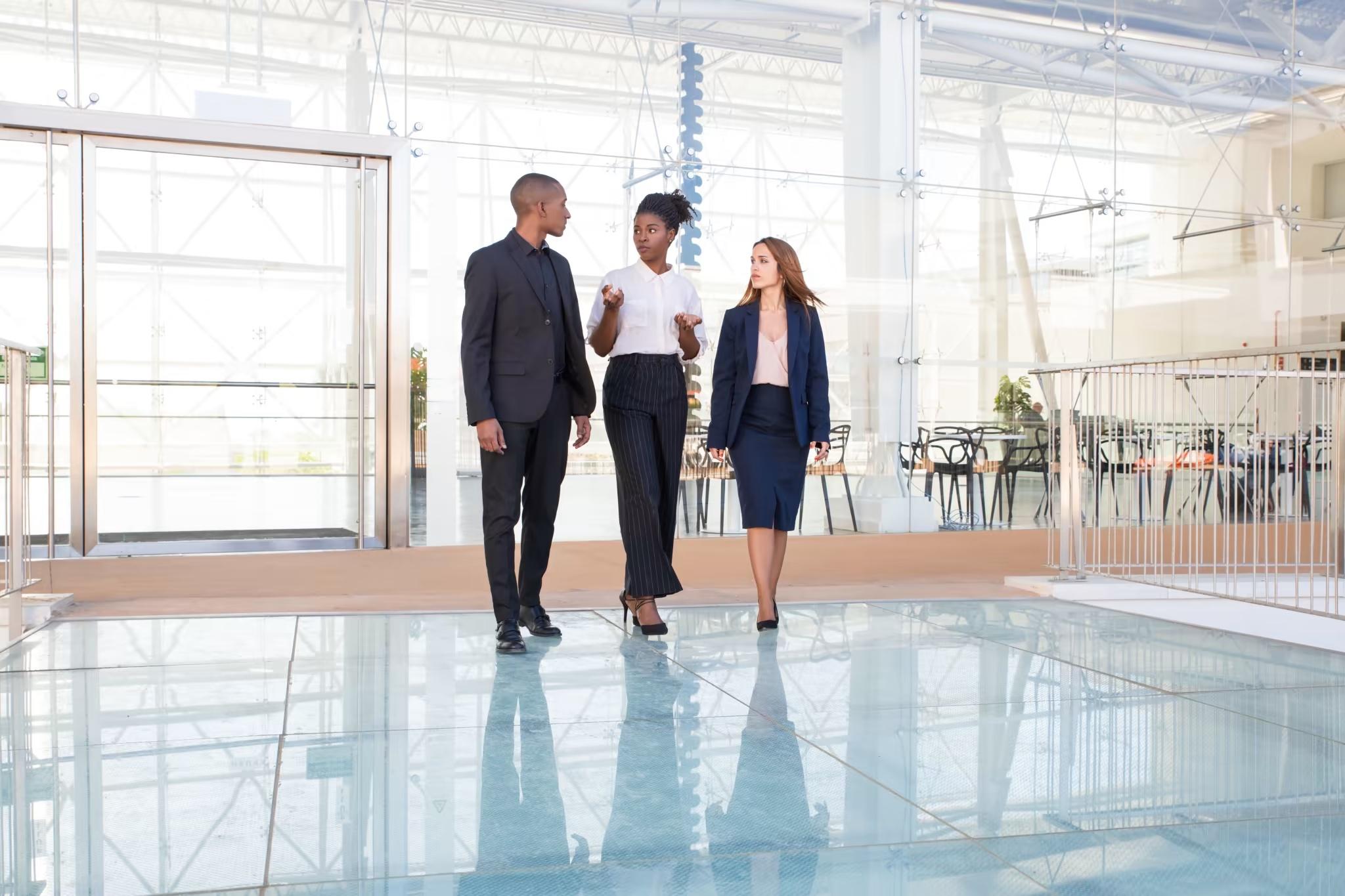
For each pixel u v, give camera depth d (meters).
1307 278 8.63
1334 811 2.13
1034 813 2.11
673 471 3.95
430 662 3.43
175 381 6.02
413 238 6.33
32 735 2.58
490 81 6.48
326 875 1.78
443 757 2.44
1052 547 5.24
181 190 5.99
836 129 7.37
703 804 2.15
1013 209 7.85
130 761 2.38
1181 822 2.06
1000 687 3.17
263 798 2.15
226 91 6.00
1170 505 7.57
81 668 3.32
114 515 5.95
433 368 6.36
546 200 3.68
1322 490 6.78
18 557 3.78
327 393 6.25
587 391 3.85
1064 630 4.10
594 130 6.72
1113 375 5.06
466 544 6.41
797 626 4.12
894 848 1.92
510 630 3.58
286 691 3.04
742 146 7.12
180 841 1.92
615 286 3.92
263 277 6.13
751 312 4.07
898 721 2.78
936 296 7.65
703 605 4.56
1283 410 8.20
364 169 6.26
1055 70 7.95
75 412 5.86
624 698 2.98
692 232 7.02
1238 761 2.46
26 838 1.93
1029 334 7.90
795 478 4.09
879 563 6.09
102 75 5.82
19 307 5.79
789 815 2.09
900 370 7.57
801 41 7.27
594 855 1.88
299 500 6.23
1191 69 8.29
